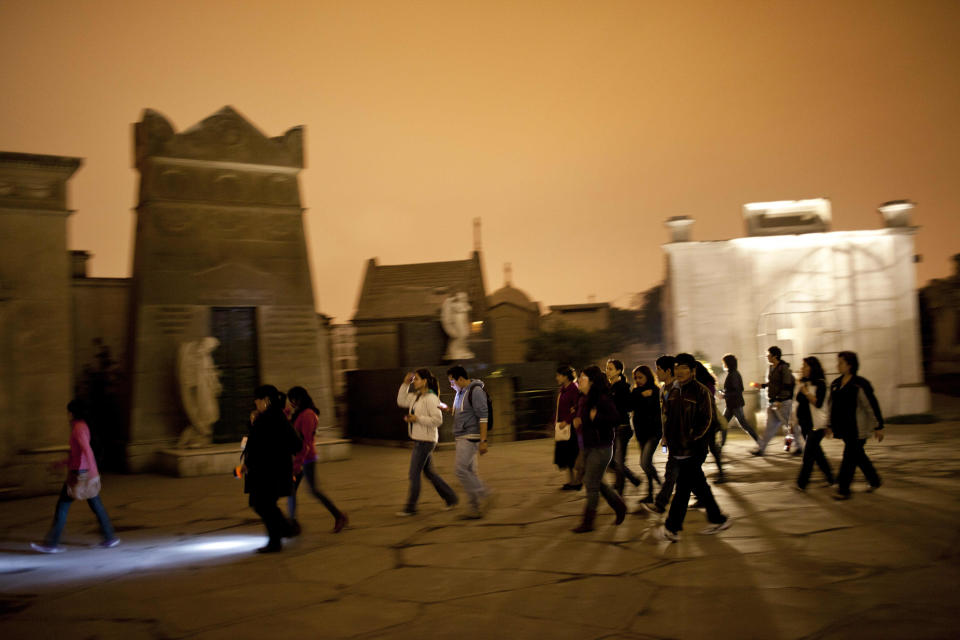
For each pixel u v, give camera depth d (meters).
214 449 15.99
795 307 19.92
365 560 7.80
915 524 8.01
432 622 5.74
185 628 5.88
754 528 8.21
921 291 30.00
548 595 6.25
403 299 35.53
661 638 5.14
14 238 14.62
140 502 12.51
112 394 18.23
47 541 9.02
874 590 5.88
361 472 15.07
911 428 17.91
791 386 14.24
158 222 17.03
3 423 14.12
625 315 40.75
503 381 20.47
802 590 5.98
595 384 8.59
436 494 11.77
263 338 17.78
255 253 17.91
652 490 9.88
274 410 8.47
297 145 18.48
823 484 10.70
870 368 19.83
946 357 28.34
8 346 14.34
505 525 9.11
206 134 17.53
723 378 19.53
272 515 8.27
